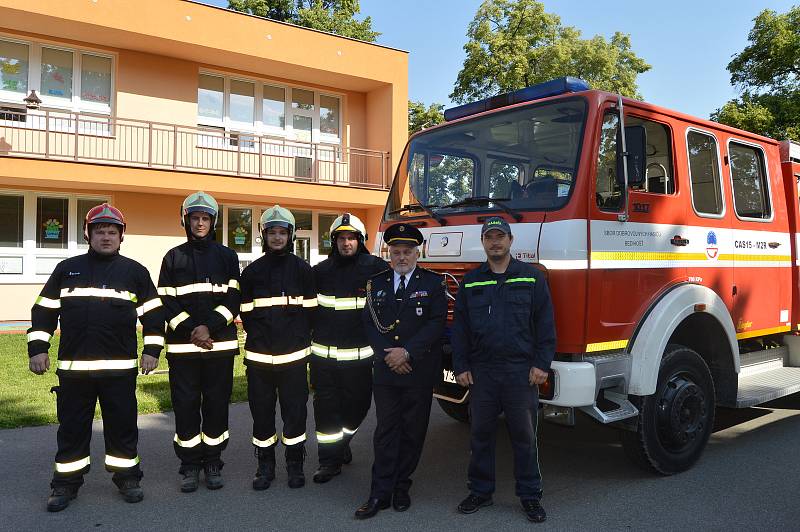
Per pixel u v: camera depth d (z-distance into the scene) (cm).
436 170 525
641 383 431
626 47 2883
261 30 1495
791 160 619
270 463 463
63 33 1337
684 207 488
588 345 411
